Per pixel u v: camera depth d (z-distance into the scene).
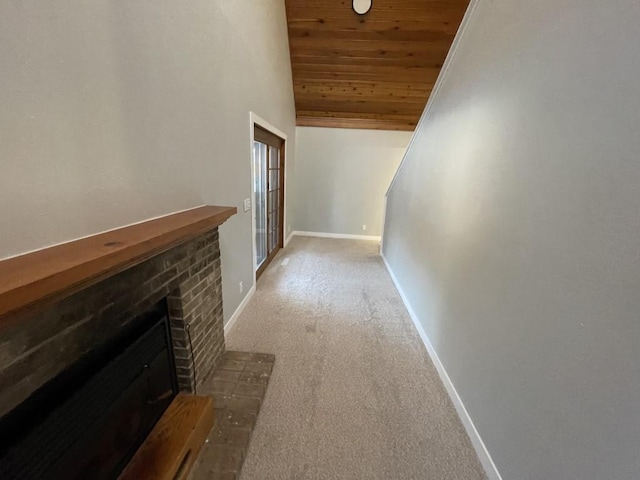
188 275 1.53
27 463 0.79
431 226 2.38
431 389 1.89
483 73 1.61
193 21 1.58
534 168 1.15
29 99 0.77
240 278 2.67
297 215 5.75
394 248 3.76
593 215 0.88
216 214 1.54
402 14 3.35
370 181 5.44
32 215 0.81
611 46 0.84
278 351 2.21
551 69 1.08
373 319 2.74
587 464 0.87
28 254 0.80
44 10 0.79
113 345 1.11
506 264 1.31
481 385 1.47
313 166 5.44
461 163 1.85
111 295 1.02
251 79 2.56
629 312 0.76
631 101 0.77
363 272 3.95
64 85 0.87
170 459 1.21
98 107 1.00
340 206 5.62
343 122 5.11
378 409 1.72
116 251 0.86
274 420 1.61
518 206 1.25
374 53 3.84
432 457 1.44
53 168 0.86
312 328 2.54
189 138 1.62
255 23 2.56
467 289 1.67
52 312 0.81
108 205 1.08
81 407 0.95
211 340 1.87
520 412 1.17
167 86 1.39
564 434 0.96
